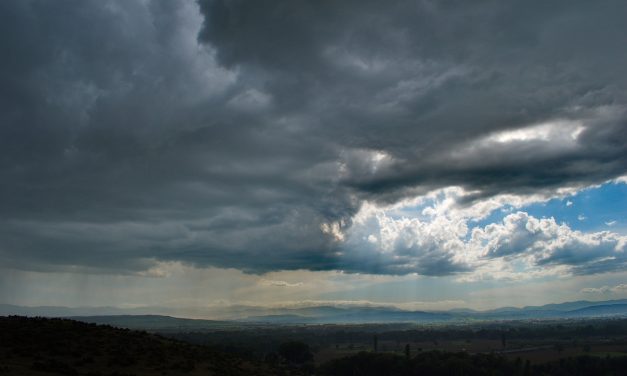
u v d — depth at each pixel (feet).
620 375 515.09
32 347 181.88
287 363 568.00
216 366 215.10
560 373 547.49
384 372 540.93
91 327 231.71
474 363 539.29
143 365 187.93
